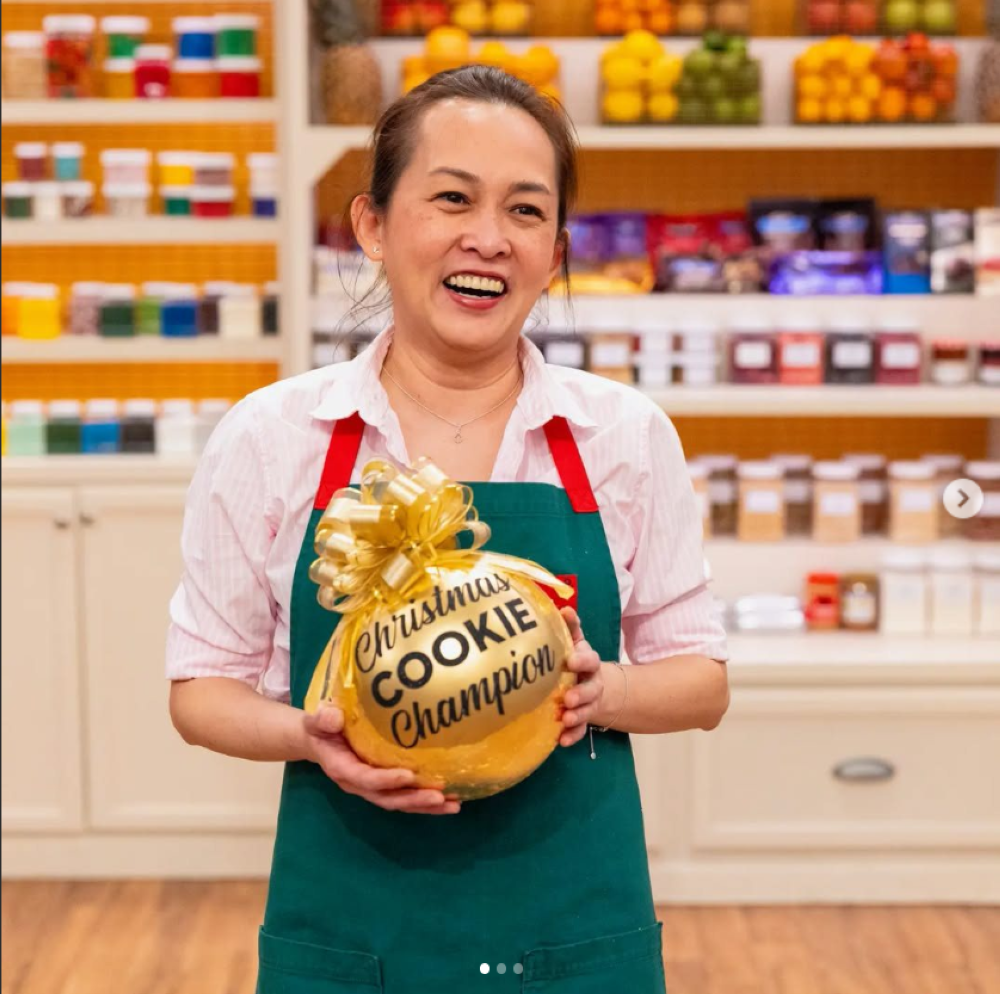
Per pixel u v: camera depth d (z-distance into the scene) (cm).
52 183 383
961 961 317
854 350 366
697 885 353
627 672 148
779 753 350
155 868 370
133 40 383
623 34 372
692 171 390
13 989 302
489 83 146
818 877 352
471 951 146
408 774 130
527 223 144
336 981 147
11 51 379
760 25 384
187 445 371
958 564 370
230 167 384
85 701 364
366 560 132
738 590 378
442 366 151
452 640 129
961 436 398
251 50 380
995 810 350
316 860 148
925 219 372
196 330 382
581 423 151
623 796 151
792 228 373
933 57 358
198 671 151
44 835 369
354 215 158
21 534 360
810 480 384
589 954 147
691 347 369
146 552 360
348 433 151
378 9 372
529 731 131
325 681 135
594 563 150
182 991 302
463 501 142
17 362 403
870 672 347
